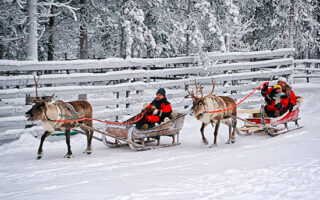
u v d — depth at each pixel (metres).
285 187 4.88
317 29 27.08
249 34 28.05
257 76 16.25
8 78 10.34
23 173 6.96
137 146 9.08
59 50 18.98
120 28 19.05
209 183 5.36
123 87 12.74
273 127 10.25
